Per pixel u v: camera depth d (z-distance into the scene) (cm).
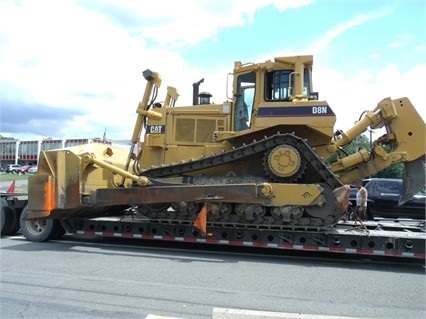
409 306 518
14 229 1041
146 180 856
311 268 730
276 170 815
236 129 911
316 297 548
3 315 458
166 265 718
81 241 966
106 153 994
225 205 833
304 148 812
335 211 790
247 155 844
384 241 769
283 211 802
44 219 916
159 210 882
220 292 558
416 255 756
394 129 852
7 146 7062
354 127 864
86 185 898
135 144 946
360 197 1230
